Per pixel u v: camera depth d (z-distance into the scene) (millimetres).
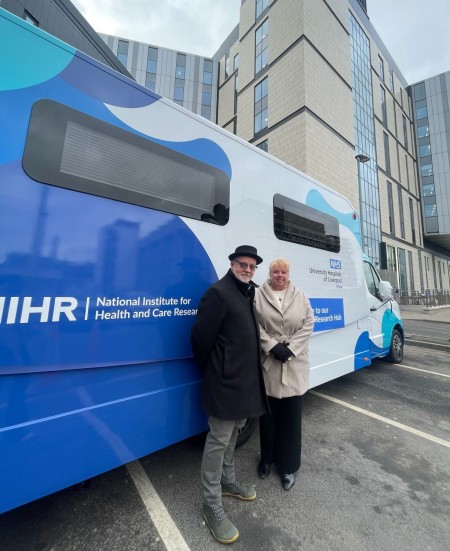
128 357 1791
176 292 2057
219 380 1783
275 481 2268
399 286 26016
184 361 2125
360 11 25000
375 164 25750
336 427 3186
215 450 1778
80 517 1848
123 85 1909
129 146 1900
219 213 2395
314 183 3586
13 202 1435
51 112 1593
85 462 1620
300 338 2199
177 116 2178
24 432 1428
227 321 1839
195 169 2258
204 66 30234
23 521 1803
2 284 1379
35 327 1461
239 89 22125
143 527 1786
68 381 1583
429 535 1781
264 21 19984
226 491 2076
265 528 1809
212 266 2303
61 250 1564
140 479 2238
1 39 1481
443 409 3676
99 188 1737
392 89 31422
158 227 1993
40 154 1531
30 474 1439
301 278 3223
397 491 2182
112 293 1739
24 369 1421
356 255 4332
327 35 18797
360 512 1960
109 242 1750
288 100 17516
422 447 2801
